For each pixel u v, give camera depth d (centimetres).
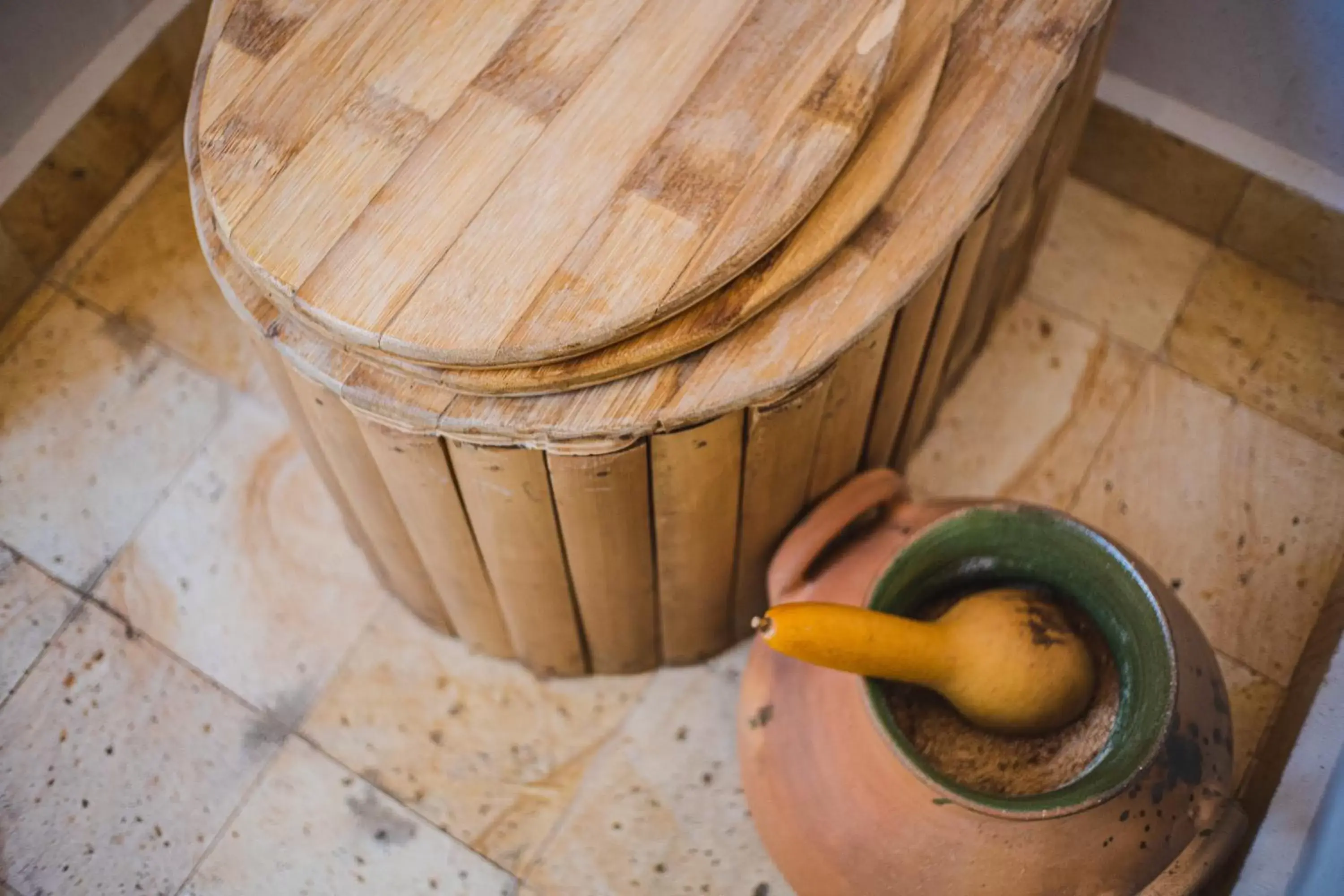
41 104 147
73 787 134
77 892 130
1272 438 147
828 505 110
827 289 93
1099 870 94
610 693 138
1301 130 142
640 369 90
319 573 144
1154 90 149
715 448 95
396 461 98
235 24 96
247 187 90
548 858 130
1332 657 126
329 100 93
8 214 147
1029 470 147
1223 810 96
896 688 109
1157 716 90
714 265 87
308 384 94
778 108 93
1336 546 142
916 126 96
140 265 157
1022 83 100
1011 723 100
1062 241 158
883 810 98
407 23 96
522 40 96
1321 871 103
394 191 90
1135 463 147
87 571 144
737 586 124
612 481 96
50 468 148
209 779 134
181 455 149
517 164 91
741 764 112
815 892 106
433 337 86
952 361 133
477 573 117
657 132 92
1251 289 155
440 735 136
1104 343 152
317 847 131
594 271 87
